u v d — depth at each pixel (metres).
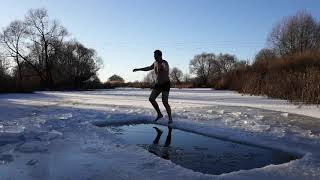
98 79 78.62
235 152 6.43
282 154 6.27
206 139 7.56
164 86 9.38
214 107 13.15
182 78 105.31
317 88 15.29
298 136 7.34
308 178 4.64
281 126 8.52
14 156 5.71
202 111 11.52
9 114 11.38
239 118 9.84
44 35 60.75
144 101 18.05
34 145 6.35
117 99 20.53
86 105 14.92
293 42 59.03
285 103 15.78
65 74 66.69
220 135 7.66
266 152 6.42
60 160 5.48
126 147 6.36
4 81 34.53
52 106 14.68
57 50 62.19
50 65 61.19
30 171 4.95
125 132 8.36
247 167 5.50
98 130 8.02
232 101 17.67
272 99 19.39
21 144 6.50
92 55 76.31
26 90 35.97
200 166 5.56
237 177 4.69
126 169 5.01
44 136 7.12
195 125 8.80
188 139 7.57
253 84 25.20
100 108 13.06
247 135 7.50
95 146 6.38
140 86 87.38
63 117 10.10
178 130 8.66
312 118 9.95
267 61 30.83
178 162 5.78
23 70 61.66
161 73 9.38
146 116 10.32
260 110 12.05
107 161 5.43
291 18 60.12
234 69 41.28
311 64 24.30
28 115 11.05
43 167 5.13
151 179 4.59
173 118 9.95
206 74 102.19
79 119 9.75
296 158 6.00
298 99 16.84
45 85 60.88
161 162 5.39
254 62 34.59
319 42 57.84
